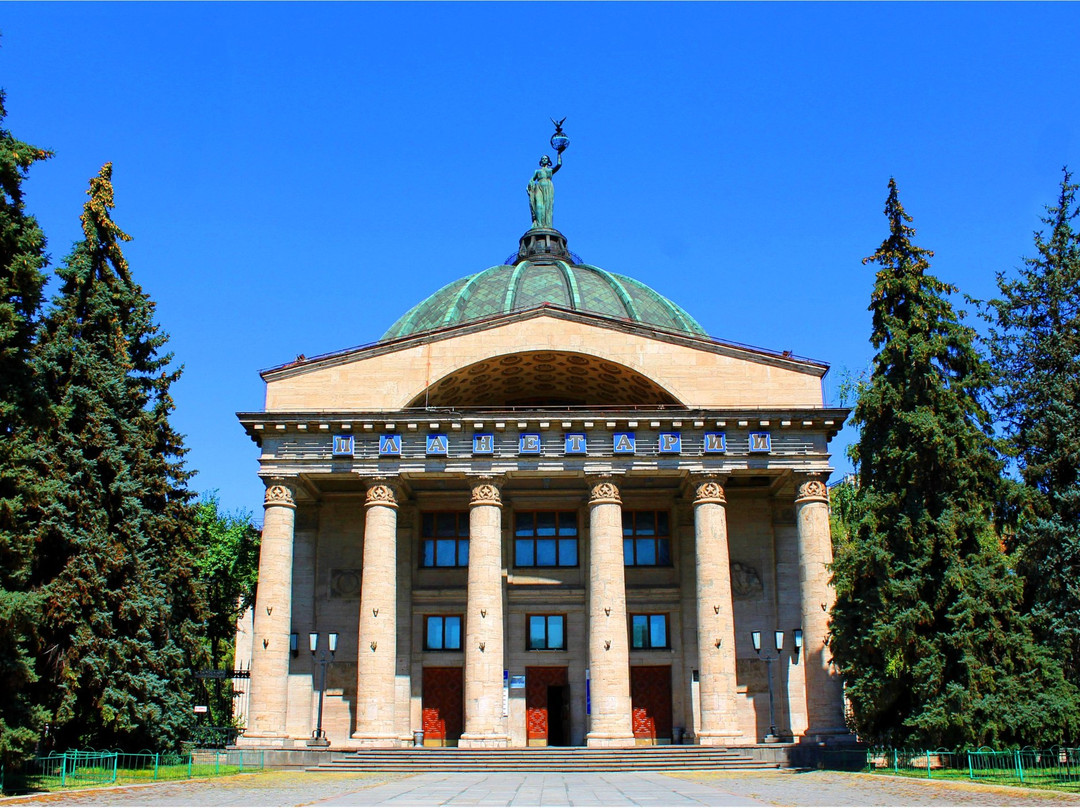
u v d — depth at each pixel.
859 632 34.88
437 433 42.16
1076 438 36.94
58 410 33.03
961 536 33.78
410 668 45.00
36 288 26.25
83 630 32.72
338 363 44.53
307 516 45.69
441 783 31.17
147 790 27.23
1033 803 21.42
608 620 39.97
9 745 24.16
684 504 46.47
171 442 40.91
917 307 36.62
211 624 59.31
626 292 54.41
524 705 44.81
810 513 41.38
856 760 36.91
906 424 35.22
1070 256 42.31
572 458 41.78
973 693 31.14
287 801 24.50
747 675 43.62
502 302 53.47
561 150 65.44
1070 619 33.75
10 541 24.66
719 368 44.28
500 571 41.16
